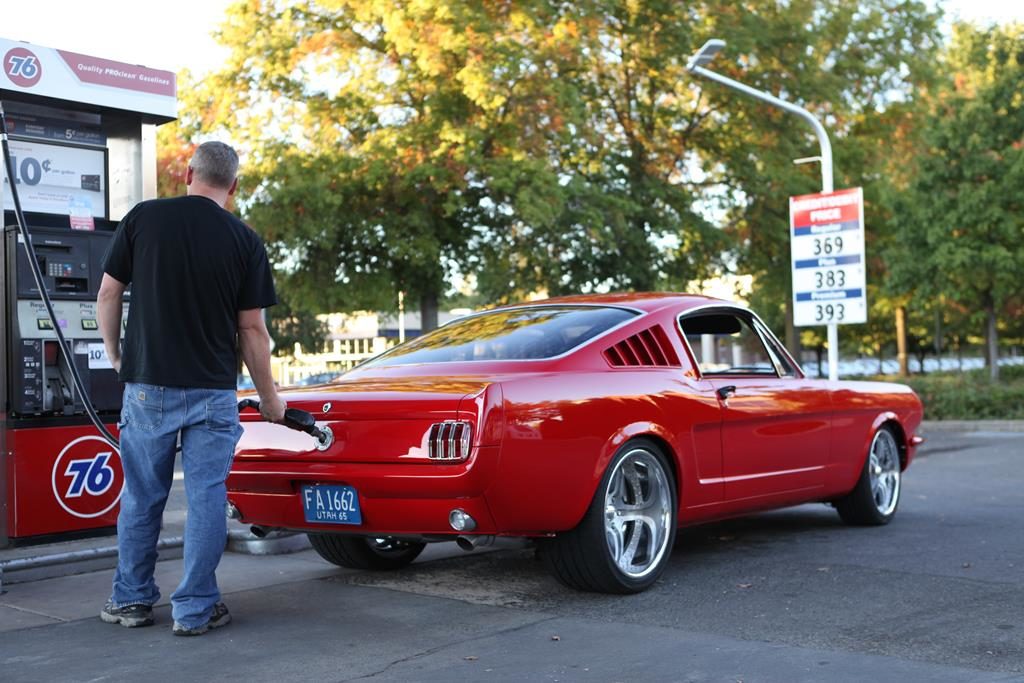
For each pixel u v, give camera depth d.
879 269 29.64
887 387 7.31
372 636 4.28
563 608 4.77
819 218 14.01
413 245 18.95
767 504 6.14
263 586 5.39
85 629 4.46
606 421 4.85
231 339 4.39
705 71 15.36
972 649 3.93
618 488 5.00
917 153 26.27
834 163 23.39
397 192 18.98
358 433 4.56
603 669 3.72
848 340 52.44
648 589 5.16
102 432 4.92
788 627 4.32
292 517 4.88
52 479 6.05
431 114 18.72
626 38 21.27
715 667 3.71
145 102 6.61
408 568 5.89
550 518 4.62
